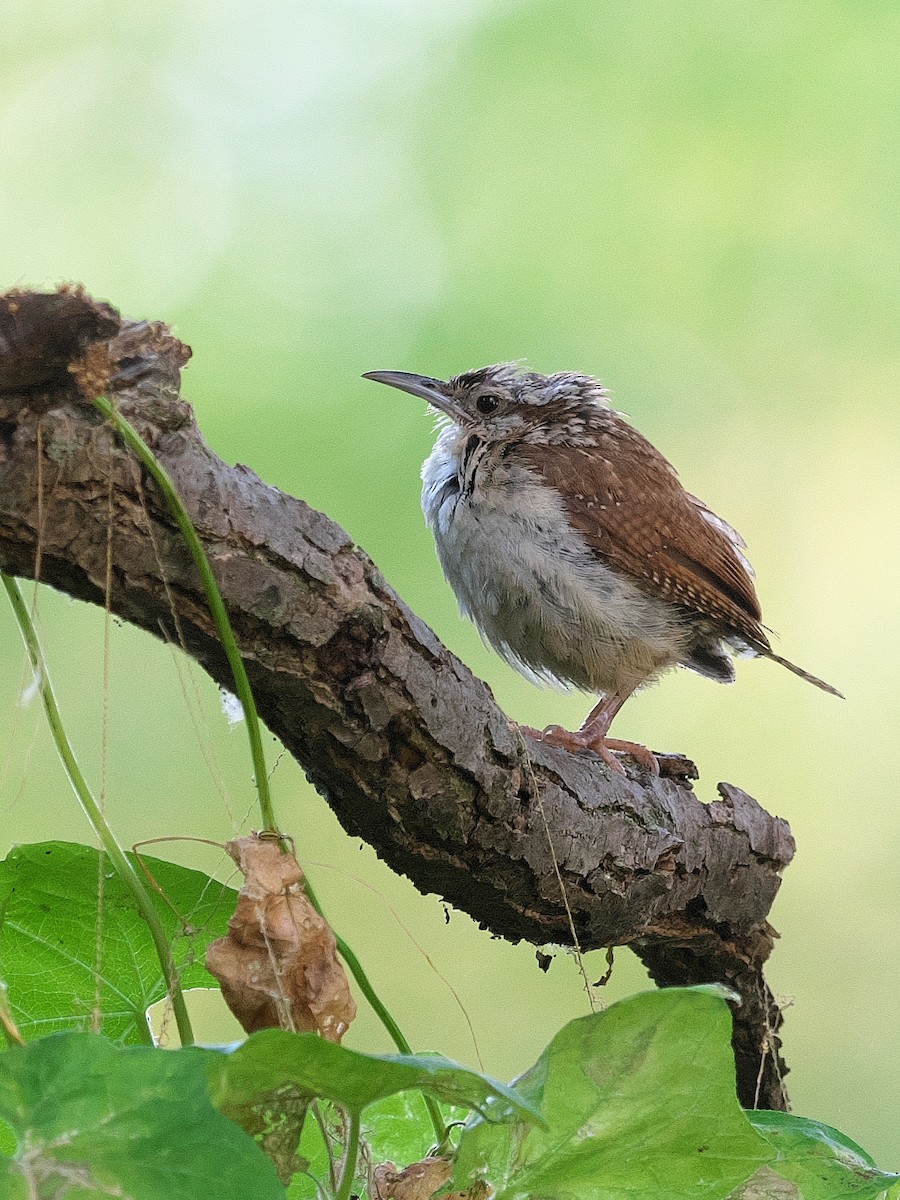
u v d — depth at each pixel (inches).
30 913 174.2
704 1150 140.6
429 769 201.2
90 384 146.8
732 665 422.0
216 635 177.8
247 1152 107.1
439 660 199.3
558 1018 482.6
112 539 162.4
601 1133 139.5
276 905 149.1
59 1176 102.7
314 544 181.3
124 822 478.9
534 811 222.5
